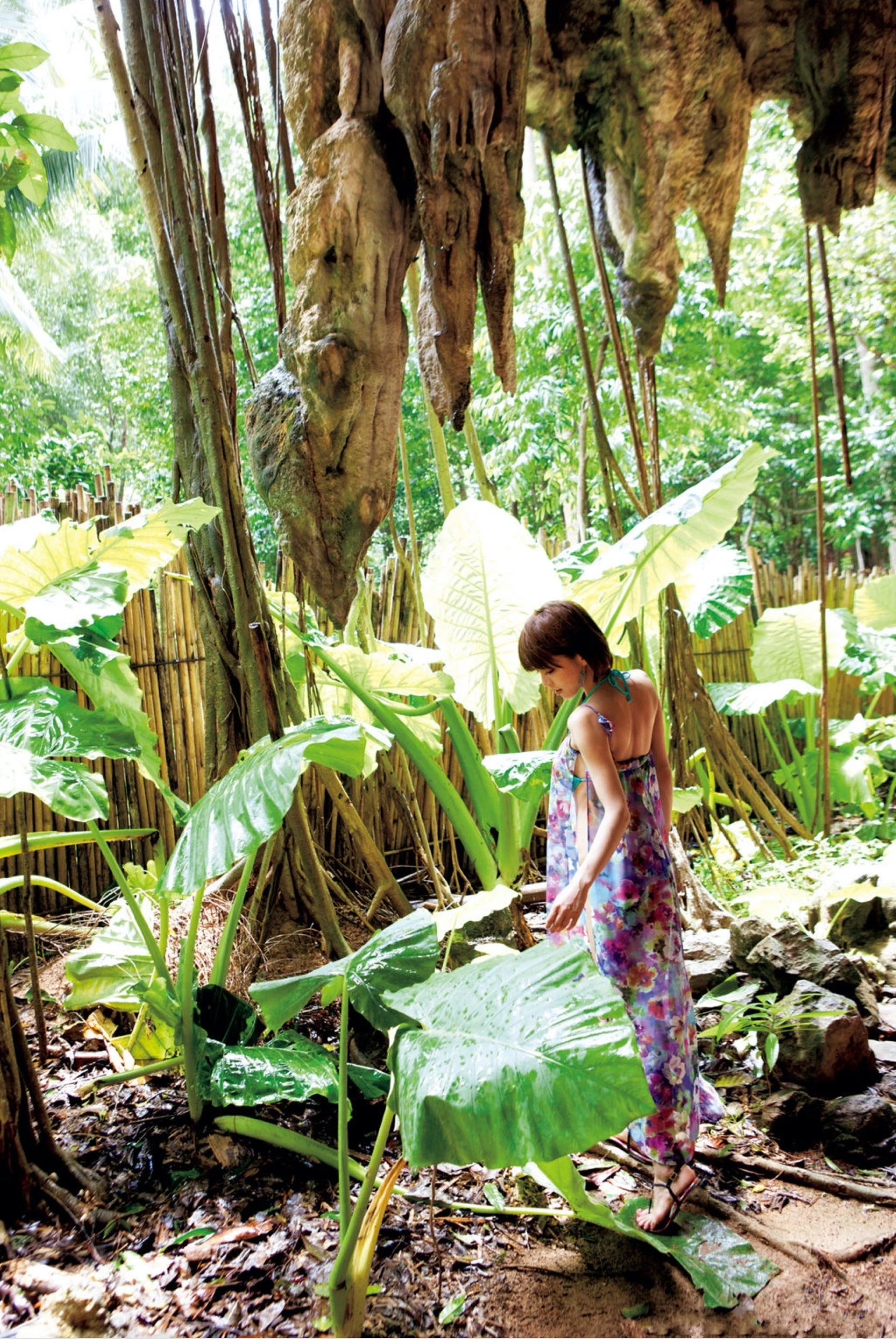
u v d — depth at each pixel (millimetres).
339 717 2240
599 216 3865
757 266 10398
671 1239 2061
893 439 11562
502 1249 2068
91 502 4047
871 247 9758
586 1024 1670
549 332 8984
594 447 8883
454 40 2727
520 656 2305
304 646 3348
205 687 3199
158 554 2773
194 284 2785
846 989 3008
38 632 2318
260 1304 1829
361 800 4340
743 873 4652
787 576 6805
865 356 12000
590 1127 1538
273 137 10445
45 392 14258
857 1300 1898
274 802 2004
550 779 3104
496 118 2863
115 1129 2416
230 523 2861
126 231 14219
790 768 5738
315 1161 2311
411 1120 1688
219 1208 2119
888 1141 2428
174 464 3203
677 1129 2123
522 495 9594
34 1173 2094
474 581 3777
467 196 2855
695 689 4199
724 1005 3074
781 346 10922
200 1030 2418
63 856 3891
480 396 10094
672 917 2230
